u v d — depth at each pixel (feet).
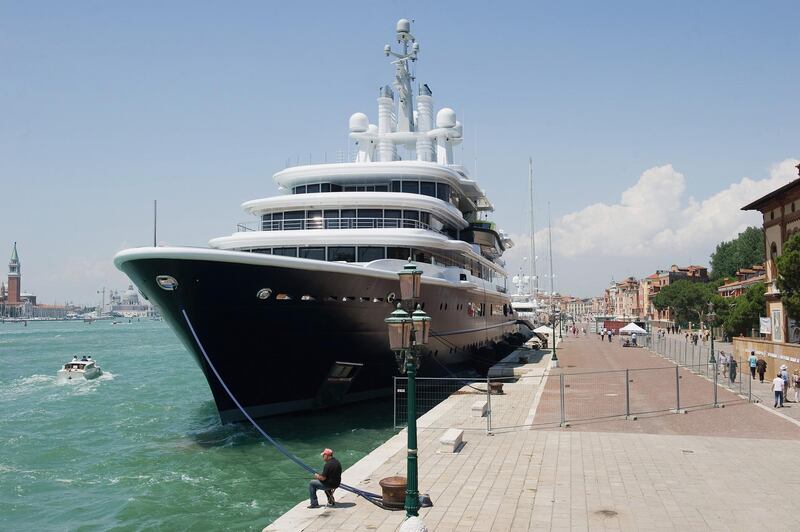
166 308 74.54
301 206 99.50
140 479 65.26
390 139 132.98
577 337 303.68
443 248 101.04
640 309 534.37
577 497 44.19
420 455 56.39
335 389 87.81
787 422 71.51
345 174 105.81
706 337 226.38
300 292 75.97
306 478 63.21
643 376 119.55
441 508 42.01
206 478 63.98
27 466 73.92
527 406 83.15
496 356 157.28
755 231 333.01
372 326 86.74
